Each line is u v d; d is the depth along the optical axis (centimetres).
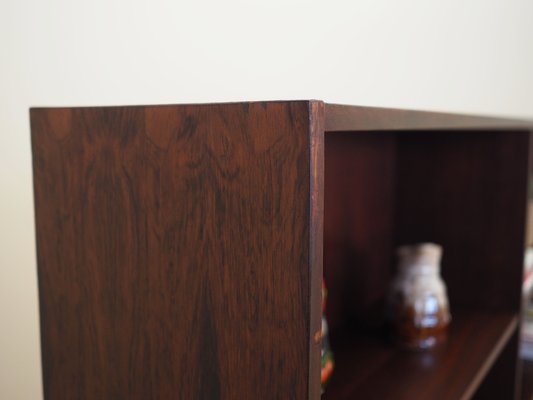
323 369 89
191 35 97
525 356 174
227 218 56
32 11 81
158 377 63
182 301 60
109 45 87
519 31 227
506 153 122
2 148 82
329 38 123
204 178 57
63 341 70
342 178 116
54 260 69
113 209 64
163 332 62
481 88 199
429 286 108
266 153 53
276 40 111
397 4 145
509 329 117
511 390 129
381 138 129
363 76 135
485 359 103
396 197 136
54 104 84
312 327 53
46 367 72
